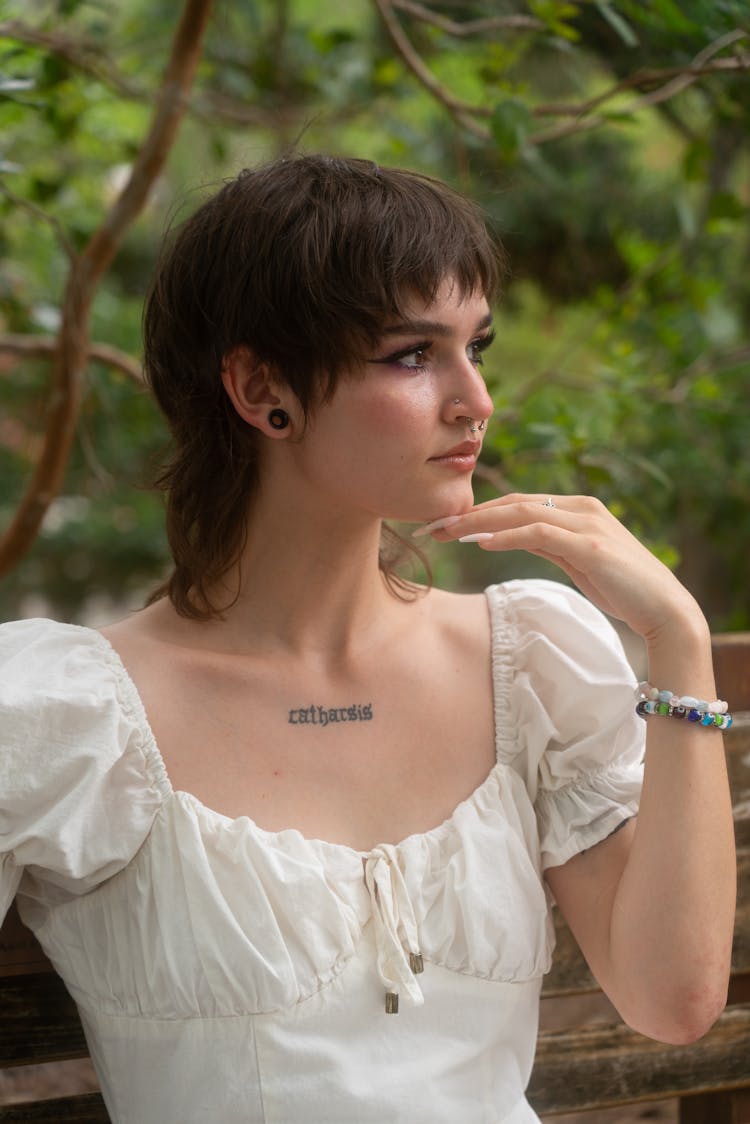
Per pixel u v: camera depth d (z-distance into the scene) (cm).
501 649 135
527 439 257
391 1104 118
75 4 229
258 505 127
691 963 119
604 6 189
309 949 117
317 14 461
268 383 119
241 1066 117
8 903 119
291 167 120
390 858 122
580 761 132
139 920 119
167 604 134
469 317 118
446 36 258
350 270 114
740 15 183
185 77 208
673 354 290
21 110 243
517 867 125
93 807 117
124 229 212
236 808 122
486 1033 124
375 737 128
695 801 120
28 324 264
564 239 377
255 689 127
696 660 121
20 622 128
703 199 350
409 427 116
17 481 493
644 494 302
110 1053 123
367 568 130
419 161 301
